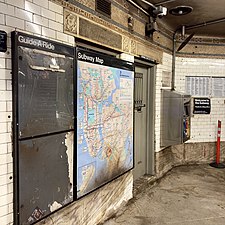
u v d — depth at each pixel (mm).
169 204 3766
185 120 4859
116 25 3275
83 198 2789
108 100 3096
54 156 2281
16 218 1932
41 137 2131
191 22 4820
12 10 1907
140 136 4617
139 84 4516
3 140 1870
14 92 1893
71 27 2502
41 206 2150
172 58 5461
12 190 1938
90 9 2768
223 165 5859
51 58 2197
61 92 2332
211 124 6062
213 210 3582
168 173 5316
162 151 5113
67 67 2391
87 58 2672
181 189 4402
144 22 4086
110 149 3176
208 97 5988
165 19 4648
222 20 4559
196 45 5812
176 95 4754
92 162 2820
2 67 1842
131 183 3881
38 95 2086
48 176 2221
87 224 2871
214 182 4789
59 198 2354
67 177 2451
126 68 3502
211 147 6102
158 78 4832
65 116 2396
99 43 2939
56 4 2312
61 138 2357
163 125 4941
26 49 1957
